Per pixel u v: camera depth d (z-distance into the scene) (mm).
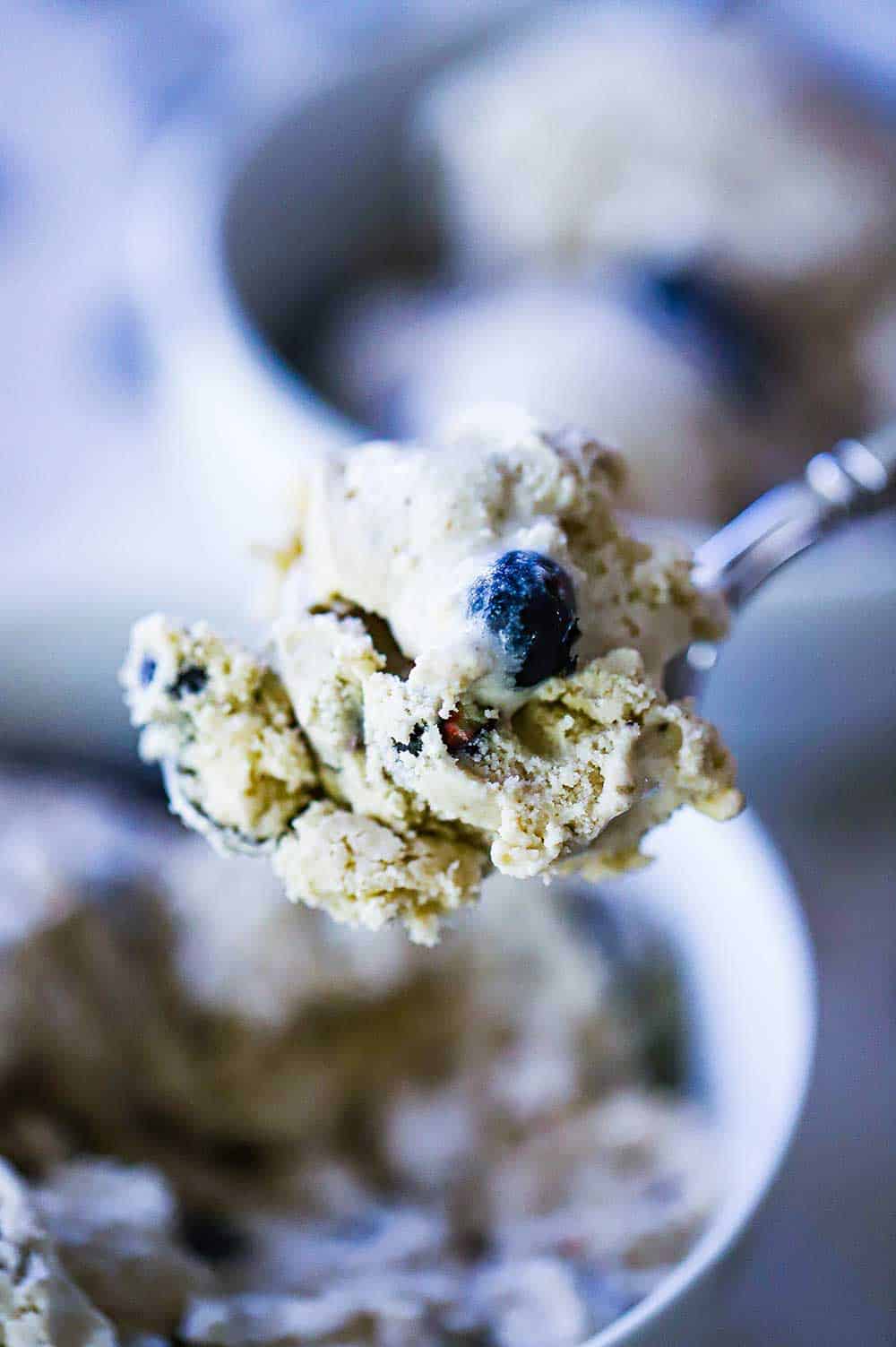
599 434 361
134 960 307
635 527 262
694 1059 307
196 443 357
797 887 357
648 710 242
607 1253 290
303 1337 271
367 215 432
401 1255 290
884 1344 312
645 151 401
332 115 412
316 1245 292
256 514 348
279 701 248
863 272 394
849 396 395
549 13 440
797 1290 316
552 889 317
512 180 410
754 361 389
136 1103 303
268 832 248
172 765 251
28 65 516
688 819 302
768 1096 284
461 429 258
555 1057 313
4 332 456
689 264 388
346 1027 311
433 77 433
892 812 364
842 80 436
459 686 237
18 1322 251
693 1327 258
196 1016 307
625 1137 303
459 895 244
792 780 356
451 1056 315
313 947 310
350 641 242
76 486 424
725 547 292
